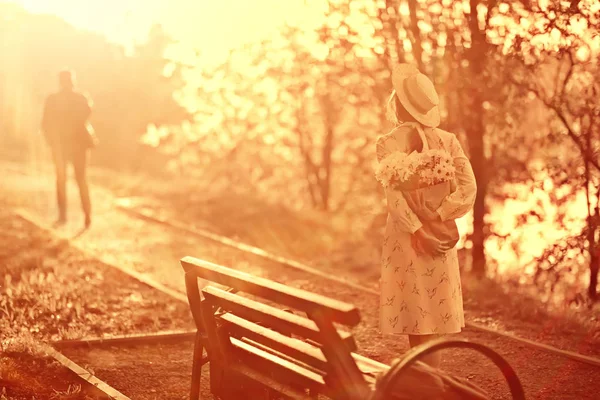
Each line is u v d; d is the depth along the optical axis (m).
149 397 5.34
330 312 3.37
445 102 9.12
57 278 8.86
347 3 9.52
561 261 7.93
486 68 8.54
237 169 16.09
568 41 7.83
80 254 10.30
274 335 4.04
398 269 4.53
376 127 11.63
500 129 8.91
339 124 13.42
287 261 10.20
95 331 6.96
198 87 14.52
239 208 14.22
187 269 4.59
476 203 9.30
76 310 7.53
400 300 4.52
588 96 7.89
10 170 19.73
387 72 9.70
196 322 4.69
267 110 14.32
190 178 18.02
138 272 9.49
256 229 12.63
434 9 8.78
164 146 17.42
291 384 4.12
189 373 5.88
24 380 5.32
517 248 8.90
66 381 5.48
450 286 4.52
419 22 8.98
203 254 10.82
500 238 8.89
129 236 12.10
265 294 3.82
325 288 8.97
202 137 16.02
